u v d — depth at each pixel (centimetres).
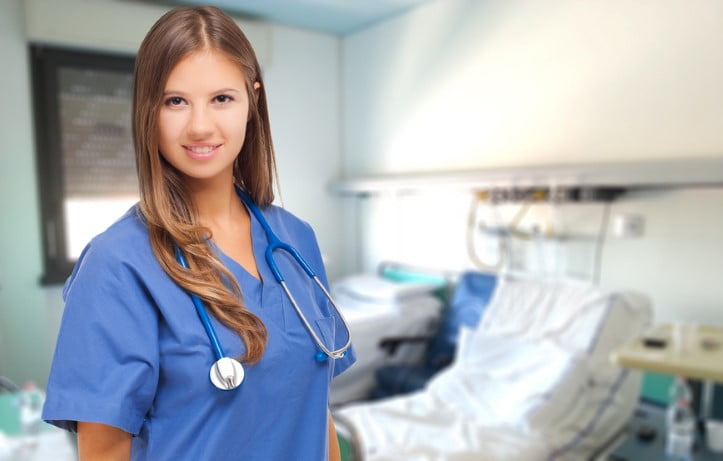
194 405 59
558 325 227
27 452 143
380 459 168
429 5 327
